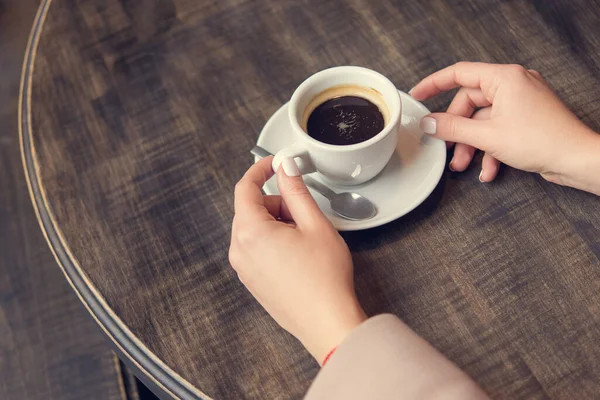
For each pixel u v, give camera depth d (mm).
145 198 626
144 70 687
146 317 578
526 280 561
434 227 588
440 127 597
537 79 598
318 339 521
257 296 556
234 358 556
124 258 603
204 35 700
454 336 547
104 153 650
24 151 665
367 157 564
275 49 683
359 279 574
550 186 595
